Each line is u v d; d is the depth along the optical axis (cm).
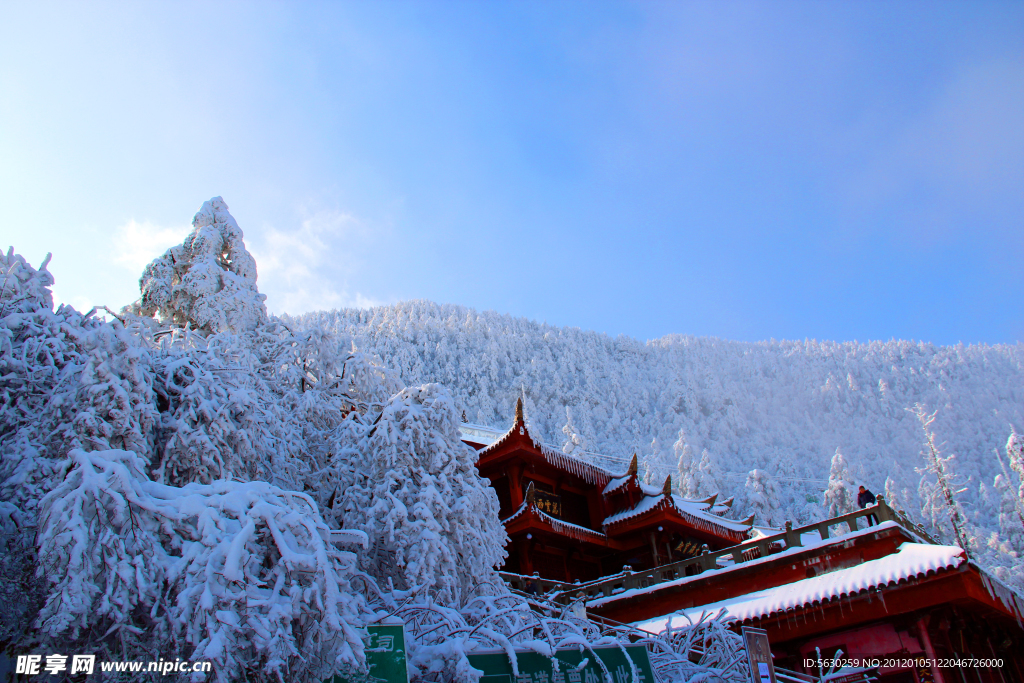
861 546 1970
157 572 727
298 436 1537
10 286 1284
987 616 2005
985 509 9106
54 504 723
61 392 1095
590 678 1047
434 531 1269
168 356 1298
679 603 2203
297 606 734
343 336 2009
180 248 2859
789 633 1909
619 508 3312
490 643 1062
